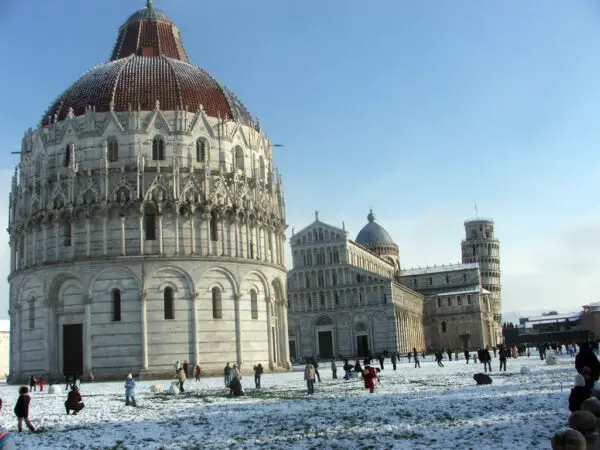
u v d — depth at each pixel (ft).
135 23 359.46
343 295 585.22
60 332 280.92
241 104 343.67
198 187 288.51
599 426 46.34
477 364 333.01
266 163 329.72
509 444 82.28
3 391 242.99
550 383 170.40
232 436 101.45
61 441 103.30
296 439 95.30
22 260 300.40
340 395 165.99
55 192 286.46
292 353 588.50
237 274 292.61
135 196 280.31
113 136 288.30
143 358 271.28
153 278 277.23
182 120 294.87
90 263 275.80
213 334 282.97
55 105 314.55
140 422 124.57
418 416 113.91
